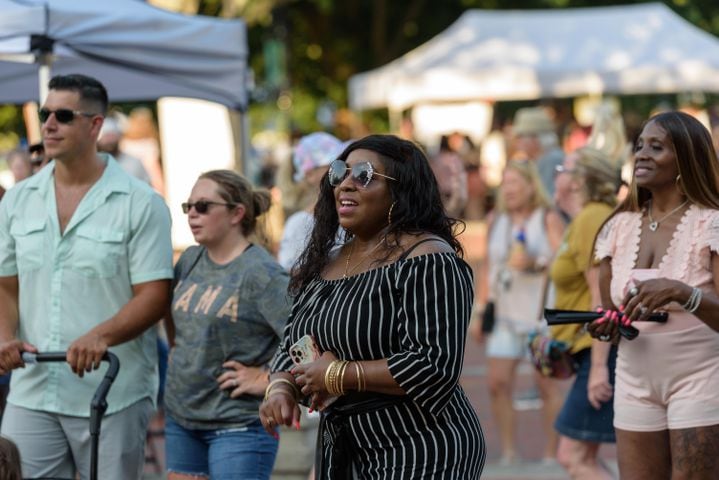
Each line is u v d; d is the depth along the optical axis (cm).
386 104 2941
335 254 635
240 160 1506
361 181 600
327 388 588
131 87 1350
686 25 2844
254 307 794
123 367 818
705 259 736
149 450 1320
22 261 821
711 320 719
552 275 1000
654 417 756
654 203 766
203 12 3500
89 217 812
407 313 582
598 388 912
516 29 2903
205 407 795
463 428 602
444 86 2806
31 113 1680
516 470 1229
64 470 835
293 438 1191
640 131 766
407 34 4641
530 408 1560
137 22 1107
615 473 1177
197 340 796
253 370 794
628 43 2794
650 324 747
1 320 830
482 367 1902
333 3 4425
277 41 3928
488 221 1268
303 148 1036
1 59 1187
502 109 4034
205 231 807
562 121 3212
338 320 593
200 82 1201
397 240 598
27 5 1007
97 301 812
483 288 1293
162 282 815
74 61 1302
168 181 1869
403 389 576
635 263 763
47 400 815
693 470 735
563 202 1107
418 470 587
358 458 607
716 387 733
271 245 875
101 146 1720
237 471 785
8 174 2275
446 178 1784
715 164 745
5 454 636
